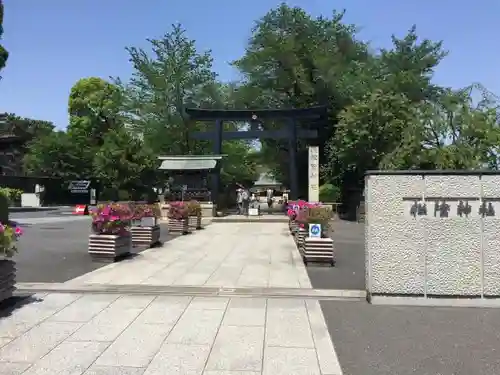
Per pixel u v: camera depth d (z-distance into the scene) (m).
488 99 24.33
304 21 35.12
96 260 10.25
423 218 6.70
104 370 4.20
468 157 22.70
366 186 6.98
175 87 37.16
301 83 33.53
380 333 5.37
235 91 37.91
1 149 42.94
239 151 42.06
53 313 6.01
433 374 4.23
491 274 6.61
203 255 11.70
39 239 14.66
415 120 24.39
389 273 6.71
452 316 6.09
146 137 37.62
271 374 4.18
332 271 9.49
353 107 25.97
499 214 6.62
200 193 27.38
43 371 4.17
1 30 19.56
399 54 32.84
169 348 4.78
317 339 5.13
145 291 7.32
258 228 20.89
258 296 7.10
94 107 49.09
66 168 46.50
